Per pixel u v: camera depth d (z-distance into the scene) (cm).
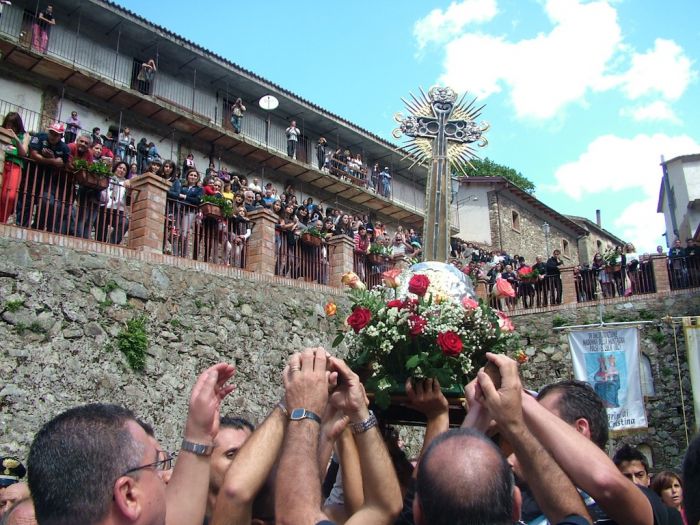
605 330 1507
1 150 810
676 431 1459
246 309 1087
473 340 380
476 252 2141
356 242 1466
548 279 1742
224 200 1092
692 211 2461
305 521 219
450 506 188
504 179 2875
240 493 239
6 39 1409
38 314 789
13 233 793
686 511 218
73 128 1486
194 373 959
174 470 247
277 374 1107
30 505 309
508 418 231
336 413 285
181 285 985
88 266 861
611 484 220
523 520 329
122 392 849
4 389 733
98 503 181
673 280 1608
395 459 374
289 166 2044
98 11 1630
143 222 964
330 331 1257
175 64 1864
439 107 582
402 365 364
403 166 2538
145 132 1755
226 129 1964
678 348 1505
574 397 292
